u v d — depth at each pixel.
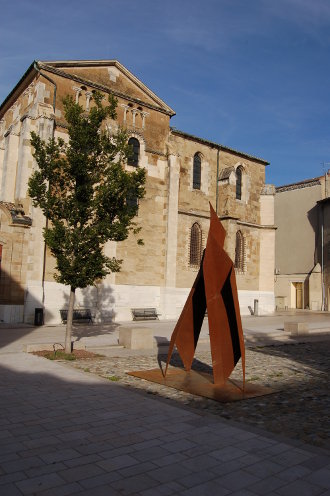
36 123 24.22
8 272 22.41
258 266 35.66
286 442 6.06
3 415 7.09
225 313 10.09
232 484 4.72
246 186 35.44
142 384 9.90
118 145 14.38
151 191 28.78
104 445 5.80
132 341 15.31
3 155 28.36
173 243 28.89
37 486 4.56
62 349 13.98
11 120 29.27
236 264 34.19
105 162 14.20
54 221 13.39
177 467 5.13
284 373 11.87
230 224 31.84
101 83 27.12
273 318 30.83
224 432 6.43
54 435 6.16
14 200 25.98
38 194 13.54
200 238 31.52
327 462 5.36
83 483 4.66
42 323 22.53
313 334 22.16
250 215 35.41
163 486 4.64
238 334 9.69
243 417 7.52
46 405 7.71
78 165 13.32
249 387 9.78
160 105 29.88
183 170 31.12
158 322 26.08
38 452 5.52
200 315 11.45
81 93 25.95
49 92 24.67
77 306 24.67
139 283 27.61
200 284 11.03
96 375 10.42
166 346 16.41
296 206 44.34
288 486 4.70
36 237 22.92
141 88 28.95
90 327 22.62
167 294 28.22
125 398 8.30
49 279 23.73
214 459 5.39
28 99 26.34
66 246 13.23
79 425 6.63
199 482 4.75
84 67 26.45
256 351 16.23
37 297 22.78
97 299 25.48
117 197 13.80
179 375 10.84
